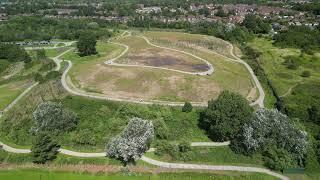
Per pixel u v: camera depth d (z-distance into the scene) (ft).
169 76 494.59
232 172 294.25
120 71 519.19
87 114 389.19
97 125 364.99
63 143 334.03
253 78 504.43
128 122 342.44
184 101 420.77
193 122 374.43
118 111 387.96
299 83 467.93
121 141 302.66
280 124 310.45
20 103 437.99
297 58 569.64
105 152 320.70
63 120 352.28
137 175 288.71
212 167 301.22
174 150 314.14
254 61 582.35
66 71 539.70
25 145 339.57
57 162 308.40
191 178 286.46
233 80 492.95
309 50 617.62
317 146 319.68
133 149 297.53
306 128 354.54
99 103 412.16
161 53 631.56
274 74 505.66
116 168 297.74
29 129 360.28
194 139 343.26
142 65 552.00
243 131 316.60
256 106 413.80
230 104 328.08
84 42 648.38
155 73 505.25
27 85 510.99
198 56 610.65
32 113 389.60
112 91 447.83
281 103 404.77
